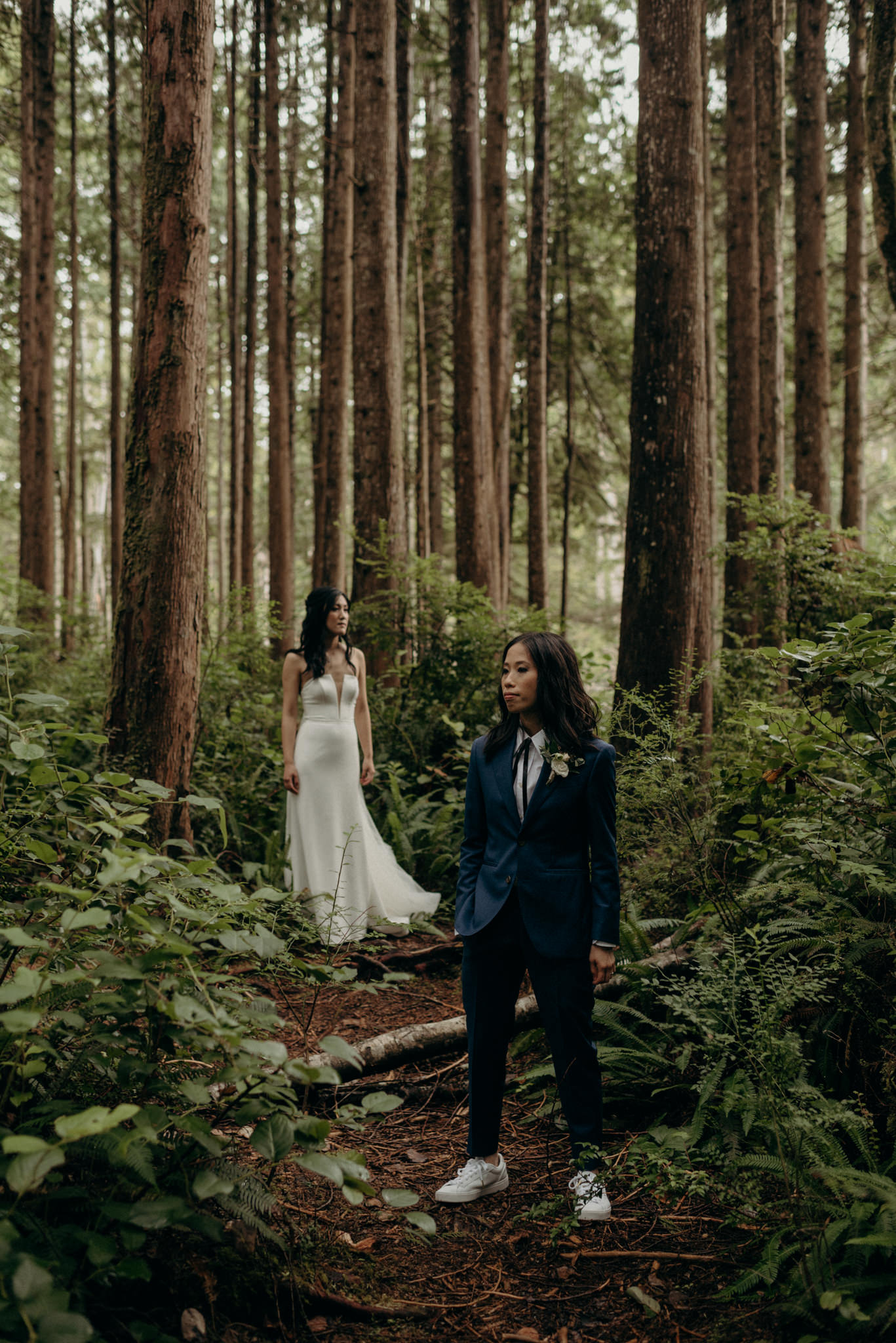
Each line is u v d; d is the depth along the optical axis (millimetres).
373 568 8992
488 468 11445
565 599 17891
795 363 11266
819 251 11078
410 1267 2469
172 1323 1981
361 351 9094
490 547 11406
